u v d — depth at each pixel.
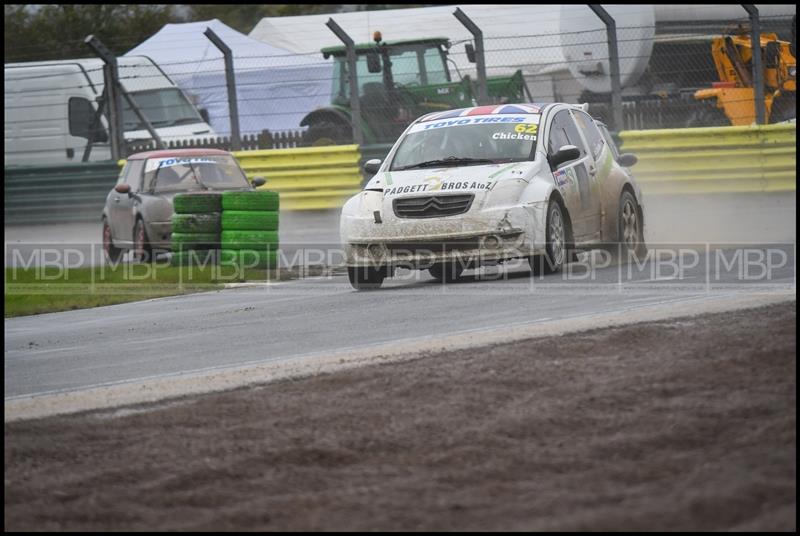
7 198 89.25
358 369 24.69
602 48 90.62
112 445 20.08
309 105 100.50
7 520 16.31
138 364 29.44
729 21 93.44
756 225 62.00
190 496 16.98
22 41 159.75
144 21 166.00
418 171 41.88
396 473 17.61
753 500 15.06
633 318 28.39
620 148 80.38
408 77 85.69
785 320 26.02
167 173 66.00
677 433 18.28
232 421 21.14
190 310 41.03
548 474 17.00
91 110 93.19
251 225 55.28
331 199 83.06
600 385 21.56
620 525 14.43
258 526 15.47
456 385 22.42
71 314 43.66
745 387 20.50
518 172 40.62
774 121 91.31
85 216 88.12
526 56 98.06
